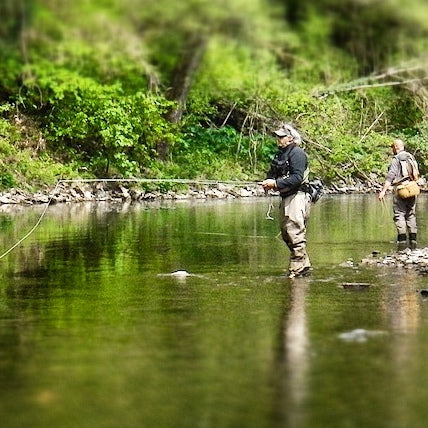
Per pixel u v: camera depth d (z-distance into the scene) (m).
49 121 29.73
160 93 29.56
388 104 34.69
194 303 8.75
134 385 5.46
